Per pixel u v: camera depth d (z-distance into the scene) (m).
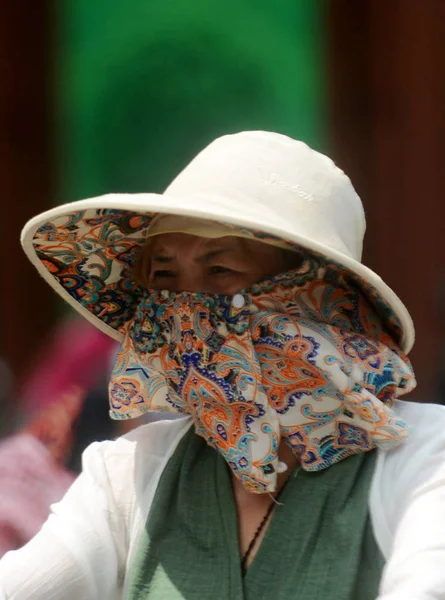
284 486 8.19
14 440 12.92
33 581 8.20
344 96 27.67
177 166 29.12
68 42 29.00
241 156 8.20
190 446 8.62
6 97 28.81
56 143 29.06
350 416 8.00
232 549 7.98
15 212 28.78
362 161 27.52
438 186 27.16
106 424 13.40
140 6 29.00
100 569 8.39
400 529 7.39
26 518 12.37
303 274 8.19
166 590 7.99
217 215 7.50
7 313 28.20
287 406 8.10
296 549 7.80
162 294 8.45
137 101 29.16
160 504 8.36
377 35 27.38
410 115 27.25
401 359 8.27
